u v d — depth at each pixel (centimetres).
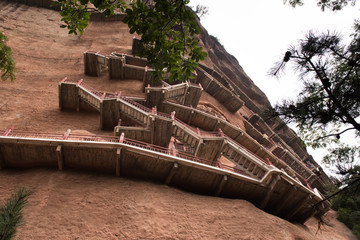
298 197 1238
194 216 986
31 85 1995
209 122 2088
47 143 1016
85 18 654
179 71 620
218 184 1173
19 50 2506
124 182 1071
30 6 3438
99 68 2403
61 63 2548
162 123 1409
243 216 1044
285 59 459
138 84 2356
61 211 872
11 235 290
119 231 847
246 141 2116
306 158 3734
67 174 1044
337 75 452
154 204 988
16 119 1525
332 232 1580
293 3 482
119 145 1042
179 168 1111
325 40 453
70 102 1734
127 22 561
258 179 1238
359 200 440
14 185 946
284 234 1019
